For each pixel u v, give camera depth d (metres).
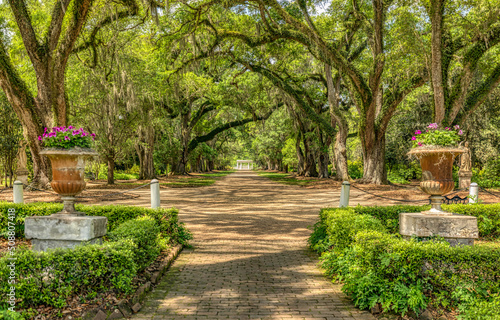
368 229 5.32
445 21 16.19
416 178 33.97
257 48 24.25
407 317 4.04
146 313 4.12
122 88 22.23
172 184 29.02
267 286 5.11
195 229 9.72
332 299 4.64
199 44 23.27
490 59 19.14
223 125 43.75
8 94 16.75
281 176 51.38
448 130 5.75
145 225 5.75
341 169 28.16
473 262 4.06
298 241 8.21
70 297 4.01
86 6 16.59
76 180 5.23
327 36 24.56
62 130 5.18
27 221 4.89
